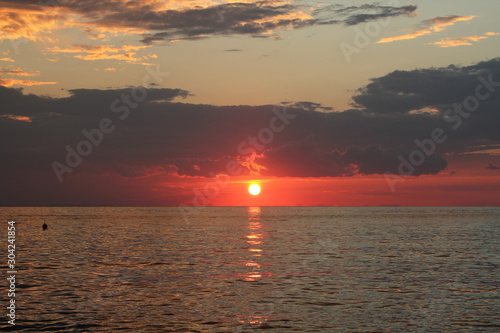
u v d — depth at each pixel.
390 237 83.44
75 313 26.39
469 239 78.62
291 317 25.50
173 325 24.02
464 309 27.12
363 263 46.78
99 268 43.44
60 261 48.56
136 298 30.19
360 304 28.44
